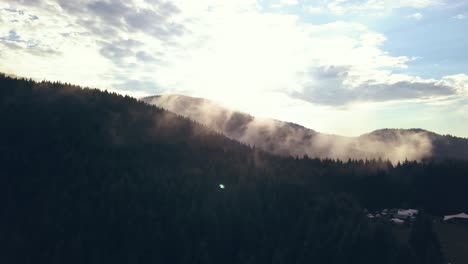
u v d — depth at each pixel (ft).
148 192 395.75
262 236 347.97
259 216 369.71
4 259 319.47
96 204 372.99
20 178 419.95
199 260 316.40
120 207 366.02
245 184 429.38
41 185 407.64
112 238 336.08
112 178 424.87
